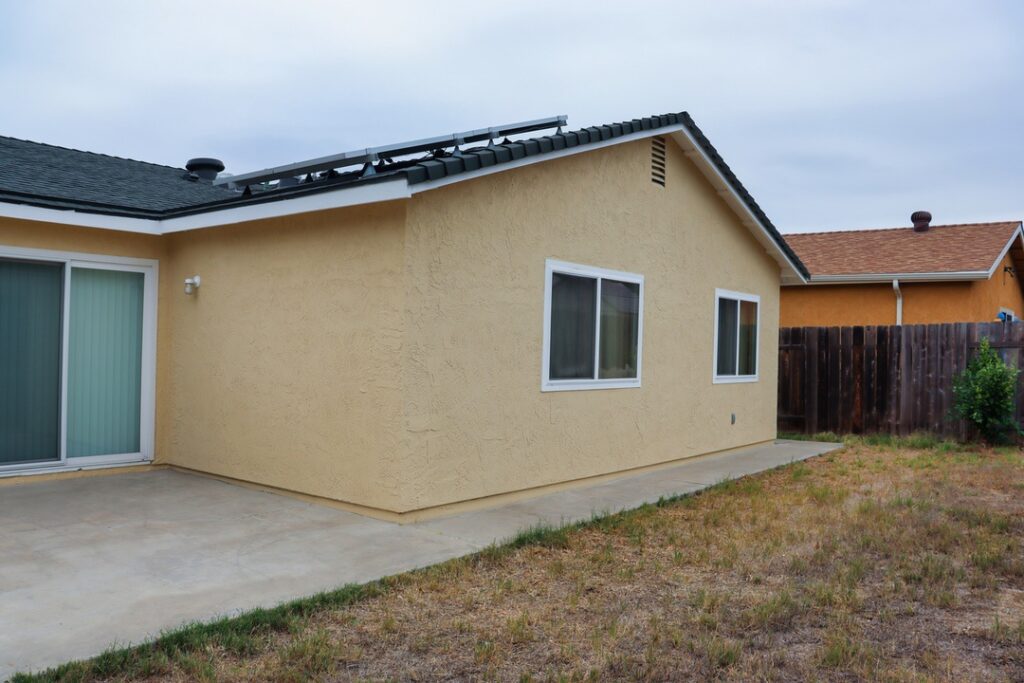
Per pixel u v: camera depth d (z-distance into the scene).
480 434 7.62
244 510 7.29
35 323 8.47
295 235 7.82
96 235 8.81
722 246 11.82
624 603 5.16
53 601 4.82
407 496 6.88
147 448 9.29
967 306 15.90
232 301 8.51
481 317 7.58
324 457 7.48
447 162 6.67
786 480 9.77
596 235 9.09
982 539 6.71
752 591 5.44
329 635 4.48
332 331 7.42
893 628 4.82
